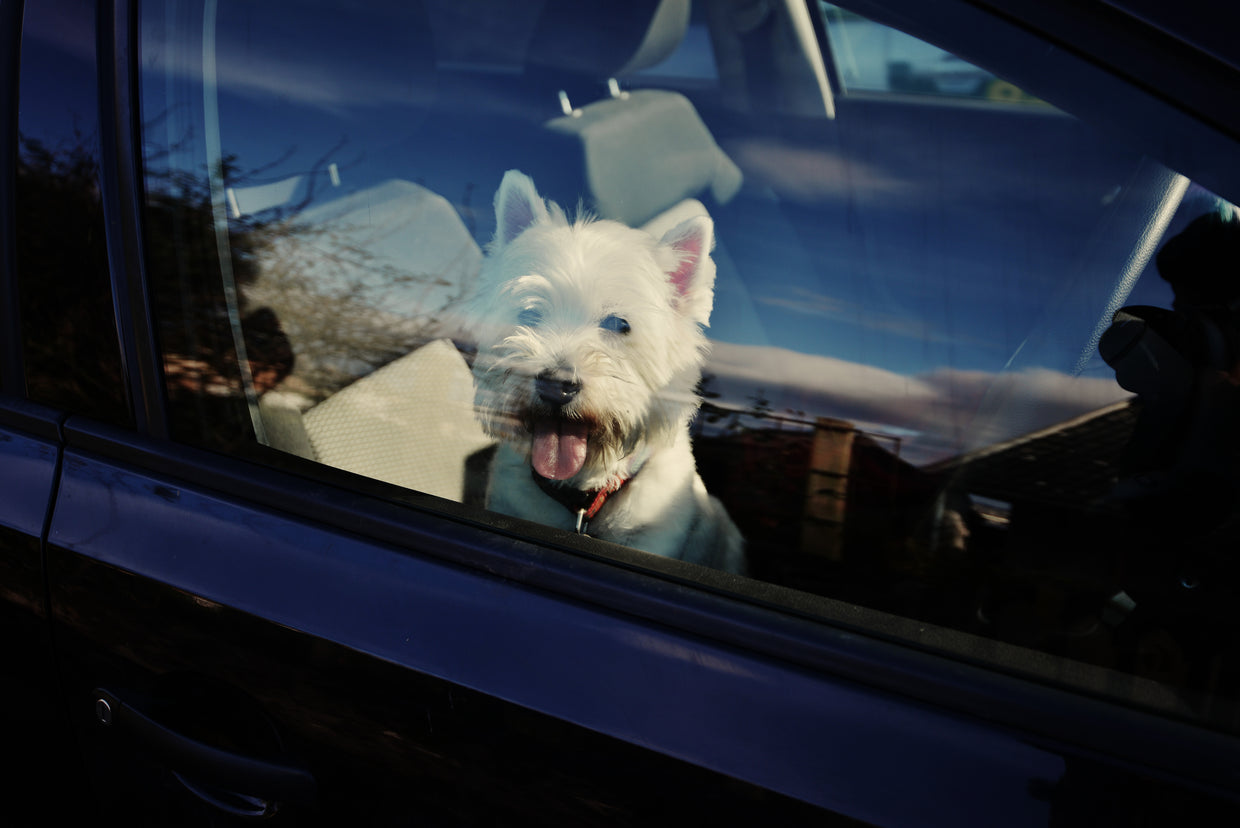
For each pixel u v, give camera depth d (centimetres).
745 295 121
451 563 108
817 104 120
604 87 139
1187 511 92
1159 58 89
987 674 93
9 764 136
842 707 92
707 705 95
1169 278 93
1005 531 100
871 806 88
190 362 123
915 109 109
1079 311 98
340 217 130
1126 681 92
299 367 126
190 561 114
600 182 145
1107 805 84
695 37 135
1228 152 87
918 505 104
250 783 110
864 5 110
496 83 135
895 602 103
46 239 126
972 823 85
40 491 124
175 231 123
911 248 107
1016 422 100
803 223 116
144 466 122
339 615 107
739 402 118
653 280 154
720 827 91
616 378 144
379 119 132
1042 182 99
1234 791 83
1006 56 97
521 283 150
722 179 133
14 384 132
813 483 110
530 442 144
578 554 107
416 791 104
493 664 101
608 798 95
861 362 108
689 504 135
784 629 97
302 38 128
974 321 102
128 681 118
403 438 127
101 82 122
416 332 131
